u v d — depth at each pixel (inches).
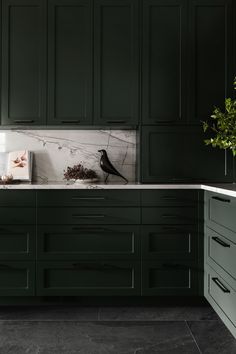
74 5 124.7
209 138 125.6
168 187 114.8
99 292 114.8
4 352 87.9
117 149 138.8
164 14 125.3
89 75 125.1
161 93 125.3
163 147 125.3
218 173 125.6
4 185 113.4
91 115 125.5
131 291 115.0
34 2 124.4
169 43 125.4
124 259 115.1
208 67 126.0
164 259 115.3
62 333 98.0
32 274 114.5
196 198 115.6
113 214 114.9
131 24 125.2
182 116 125.3
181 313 111.6
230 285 89.7
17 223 114.0
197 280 115.6
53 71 124.9
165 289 115.4
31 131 138.3
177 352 87.9
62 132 138.7
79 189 114.3
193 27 125.4
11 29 124.5
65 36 124.9
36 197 114.2
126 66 125.3
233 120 93.6
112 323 104.3
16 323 104.6
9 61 124.6
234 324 87.0
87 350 88.7
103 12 125.1
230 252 89.7
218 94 126.0
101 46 125.2
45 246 114.7
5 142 137.4
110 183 131.4
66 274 115.3
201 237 115.6
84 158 138.8
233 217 87.4
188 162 125.6
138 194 115.0
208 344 91.8
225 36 126.0
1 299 116.3
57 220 114.4
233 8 126.0
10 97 125.1
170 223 115.3
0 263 114.1
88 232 114.9
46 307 116.8
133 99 125.3
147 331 99.0
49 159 138.9
